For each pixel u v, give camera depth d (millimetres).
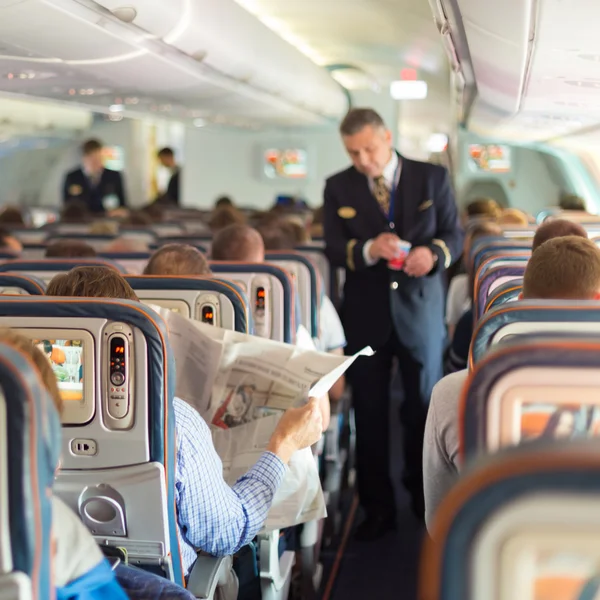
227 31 6031
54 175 18859
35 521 1035
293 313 3191
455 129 12523
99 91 7129
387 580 3607
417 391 4000
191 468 1926
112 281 1977
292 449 2172
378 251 3744
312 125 15117
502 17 3297
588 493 662
